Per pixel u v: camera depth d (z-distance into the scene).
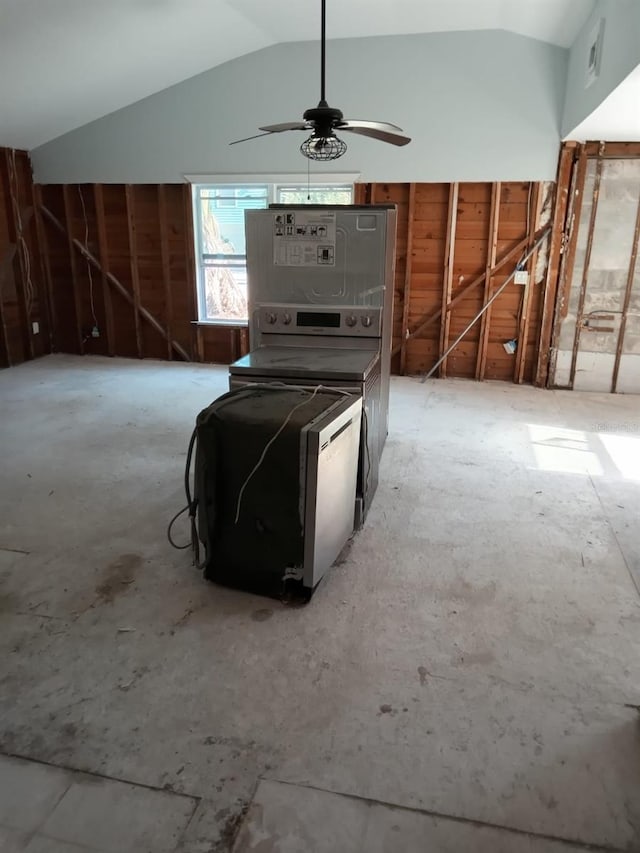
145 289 6.80
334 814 1.62
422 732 1.89
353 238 3.47
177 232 6.55
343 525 2.80
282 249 3.58
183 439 4.43
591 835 1.56
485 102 5.55
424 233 6.02
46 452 4.16
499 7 4.78
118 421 4.81
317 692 2.05
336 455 2.57
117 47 4.94
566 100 5.27
